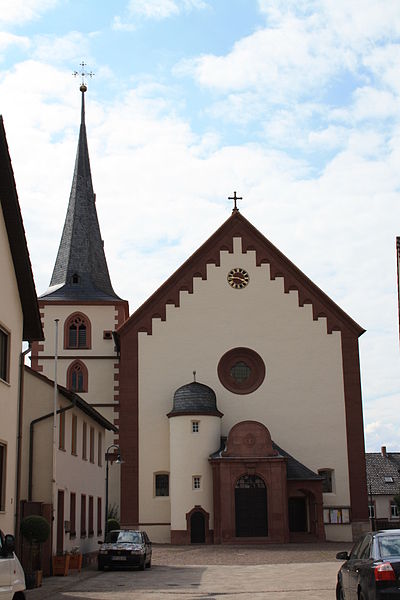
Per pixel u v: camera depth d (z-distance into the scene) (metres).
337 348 55.69
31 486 31.48
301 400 54.91
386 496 89.19
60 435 33.91
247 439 50.41
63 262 66.88
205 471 51.31
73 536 35.81
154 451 53.62
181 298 56.06
